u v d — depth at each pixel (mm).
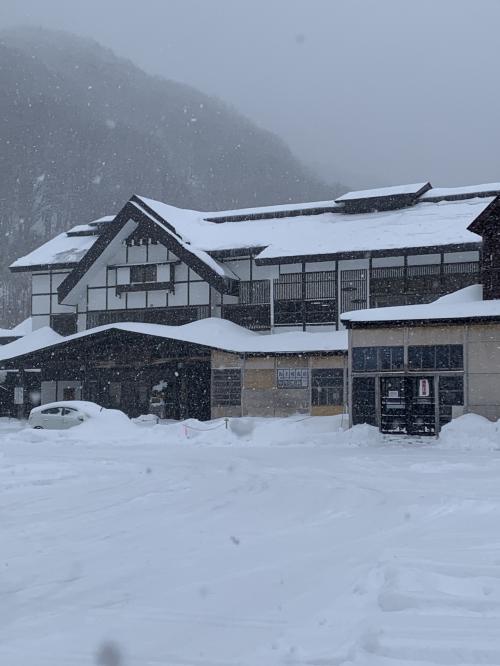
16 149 110188
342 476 17172
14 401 49000
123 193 111750
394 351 29750
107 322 48031
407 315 29578
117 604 6938
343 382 37188
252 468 19328
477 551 8578
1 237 104312
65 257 50625
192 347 39875
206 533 10406
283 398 38156
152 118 143000
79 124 114312
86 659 5418
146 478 17281
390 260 40938
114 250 48125
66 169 110875
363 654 5227
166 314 46281
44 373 47219
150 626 6227
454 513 11516
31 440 30656
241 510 12438
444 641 5414
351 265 41750
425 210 44844
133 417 44188
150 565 8453
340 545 9312
